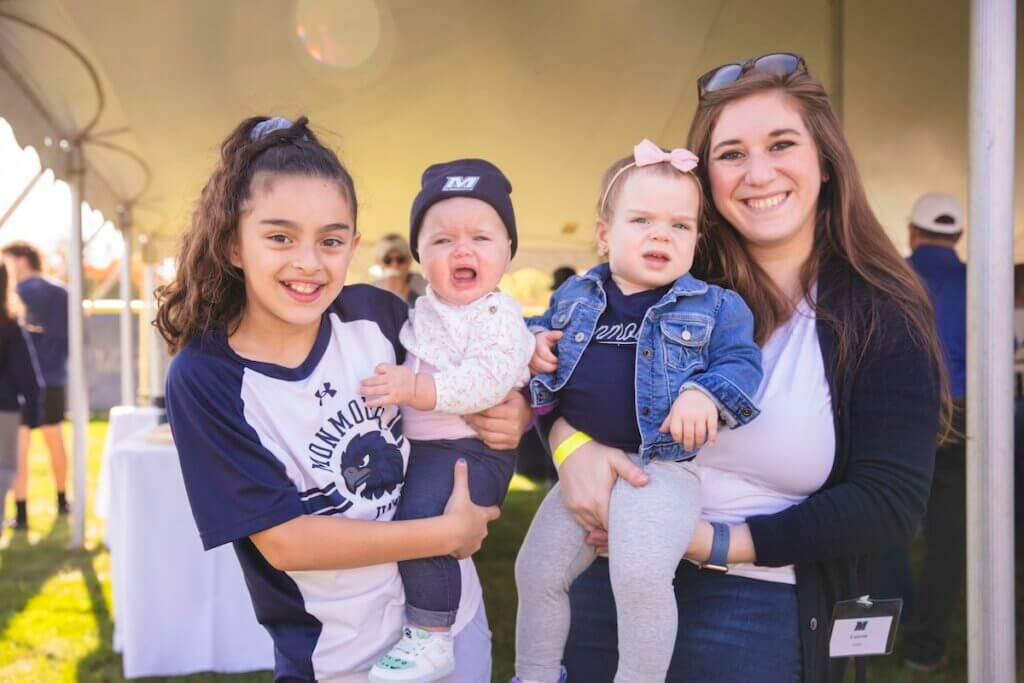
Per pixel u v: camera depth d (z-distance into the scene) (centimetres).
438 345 147
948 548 342
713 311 148
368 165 638
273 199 129
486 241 149
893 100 512
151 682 336
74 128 489
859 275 150
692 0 446
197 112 477
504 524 602
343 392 140
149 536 339
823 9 458
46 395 653
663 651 137
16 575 488
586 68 514
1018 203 523
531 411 158
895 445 138
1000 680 154
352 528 130
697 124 162
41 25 354
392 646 142
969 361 159
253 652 347
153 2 347
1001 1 155
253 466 128
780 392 146
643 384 146
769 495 149
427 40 451
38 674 349
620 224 153
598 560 159
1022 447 447
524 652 153
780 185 150
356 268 807
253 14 375
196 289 136
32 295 652
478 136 603
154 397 462
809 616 146
